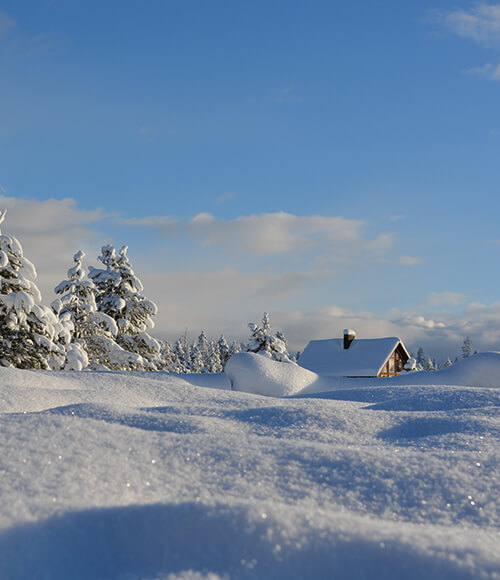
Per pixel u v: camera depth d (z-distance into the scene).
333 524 1.61
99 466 2.59
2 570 1.41
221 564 1.44
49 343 19.69
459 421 4.44
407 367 39.34
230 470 2.76
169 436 3.22
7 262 19.48
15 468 2.44
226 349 56.84
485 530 2.21
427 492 2.58
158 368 27.47
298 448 3.12
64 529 1.62
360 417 4.75
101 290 27.31
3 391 7.36
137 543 1.54
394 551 1.47
